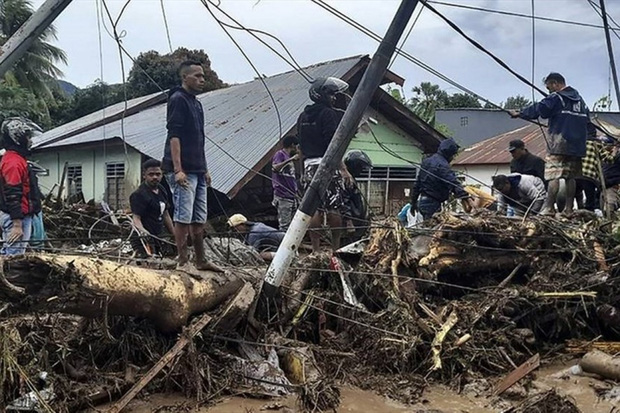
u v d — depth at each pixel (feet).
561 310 22.03
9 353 14.08
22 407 13.84
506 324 20.66
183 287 16.80
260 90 56.08
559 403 16.22
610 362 18.67
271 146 37.40
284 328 20.16
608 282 22.40
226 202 40.88
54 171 67.26
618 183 30.63
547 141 27.66
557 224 24.39
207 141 44.47
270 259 24.79
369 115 47.16
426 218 27.48
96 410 14.67
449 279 23.22
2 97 79.30
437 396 17.58
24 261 13.38
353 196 24.06
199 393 15.89
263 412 15.31
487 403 17.10
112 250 21.13
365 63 45.44
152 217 24.11
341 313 20.80
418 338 19.17
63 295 13.83
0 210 20.92
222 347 17.85
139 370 16.12
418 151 50.03
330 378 17.57
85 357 16.43
